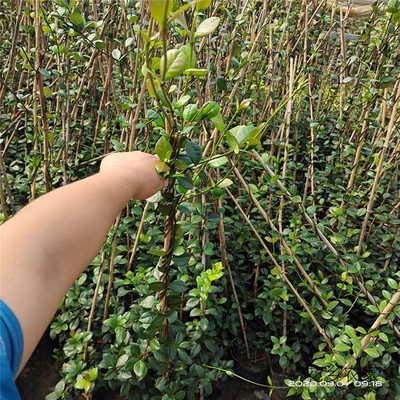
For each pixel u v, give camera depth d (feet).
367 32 6.18
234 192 6.55
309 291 5.14
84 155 6.43
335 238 5.00
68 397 4.16
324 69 8.58
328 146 7.57
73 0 3.91
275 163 5.39
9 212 5.79
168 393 3.88
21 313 1.13
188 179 2.49
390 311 3.71
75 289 4.68
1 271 1.16
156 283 3.01
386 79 5.04
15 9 7.24
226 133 2.45
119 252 4.92
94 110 7.78
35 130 4.96
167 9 1.58
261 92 7.59
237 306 5.06
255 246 5.61
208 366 4.16
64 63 4.95
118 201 1.68
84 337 4.28
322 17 7.07
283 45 7.26
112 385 3.94
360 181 6.00
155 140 5.50
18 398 0.93
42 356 4.90
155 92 2.00
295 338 5.01
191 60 2.15
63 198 1.46
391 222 5.67
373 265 5.25
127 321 4.22
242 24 5.02
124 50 6.41
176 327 3.57
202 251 4.46
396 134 6.42
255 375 4.93
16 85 8.07
